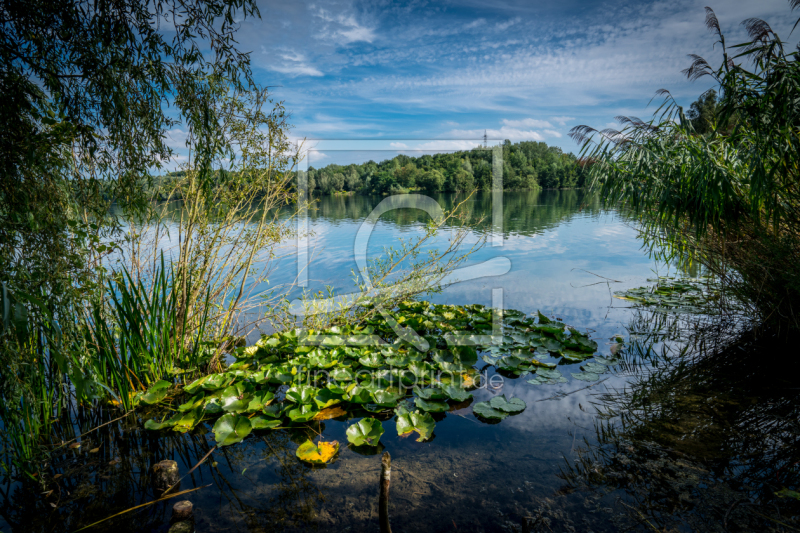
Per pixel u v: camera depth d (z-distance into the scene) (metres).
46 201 2.27
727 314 4.54
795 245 3.55
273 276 7.12
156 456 2.60
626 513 1.97
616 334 4.54
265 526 1.96
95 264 2.91
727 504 1.99
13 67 2.02
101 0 2.25
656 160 3.76
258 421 2.83
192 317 3.94
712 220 3.71
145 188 3.07
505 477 2.29
